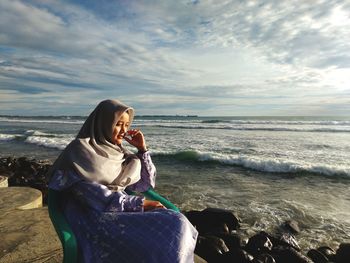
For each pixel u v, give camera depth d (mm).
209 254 5633
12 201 4793
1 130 40344
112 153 2178
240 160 14406
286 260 5430
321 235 6652
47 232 3742
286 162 13391
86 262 1864
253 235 6598
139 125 50375
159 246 1826
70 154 2029
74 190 2010
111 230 1908
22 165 13359
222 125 46875
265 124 48156
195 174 12492
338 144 21547
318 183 11078
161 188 10180
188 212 7324
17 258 3162
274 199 9008
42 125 53469
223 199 9000
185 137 27375
